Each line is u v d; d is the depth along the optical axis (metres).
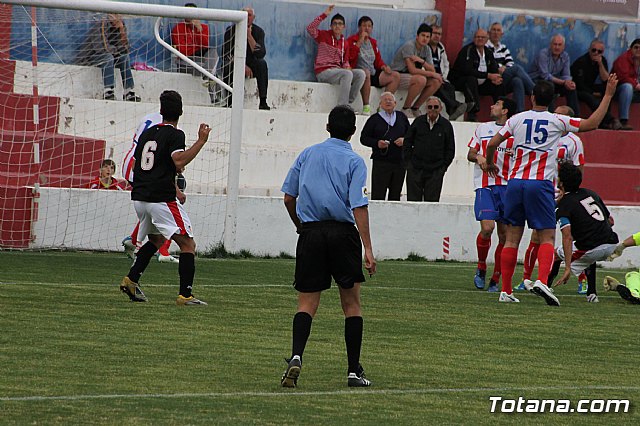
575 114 56.06
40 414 14.55
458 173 51.97
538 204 28.88
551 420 15.79
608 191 53.34
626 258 44.34
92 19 46.94
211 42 52.28
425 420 15.30
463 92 54.72
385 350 21.14
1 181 39.22
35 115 41.41
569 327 25.47
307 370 18.62
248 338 21.62
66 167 42.50
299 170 17.64
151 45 50.31
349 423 14.86
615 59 59.44
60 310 24.05
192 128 46.78
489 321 25.84
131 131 46.69
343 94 52.09
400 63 53.66
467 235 42.72
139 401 15.60
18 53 47.22
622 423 15.80
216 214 39.41
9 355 18.70
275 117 49.62
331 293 29.56
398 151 44.47
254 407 15.55
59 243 38.34
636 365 20.72
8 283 28.14
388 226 41.88
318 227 17.16
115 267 33.19
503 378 18.77
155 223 25.23
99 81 47.94
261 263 37.09
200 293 28.25
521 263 43.88
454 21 55.88
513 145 29.05
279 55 54.31
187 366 18.47
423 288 32.28
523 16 57.91
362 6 55.66
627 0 59.88
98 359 18.70
